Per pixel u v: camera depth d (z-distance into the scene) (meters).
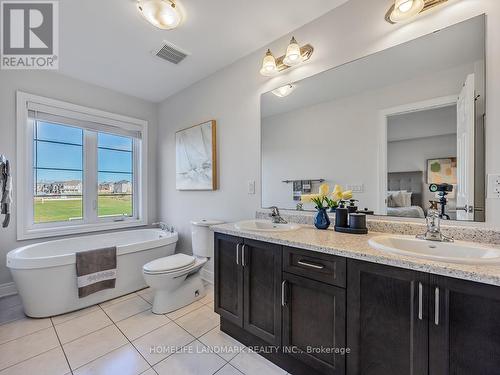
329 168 1.81
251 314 1.56
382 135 1.57
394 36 1.51
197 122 2.85
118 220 3.25
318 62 1.84
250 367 1.44
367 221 1.60
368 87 1.62
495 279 0.79
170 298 2.10
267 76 2.15
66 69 2.56
